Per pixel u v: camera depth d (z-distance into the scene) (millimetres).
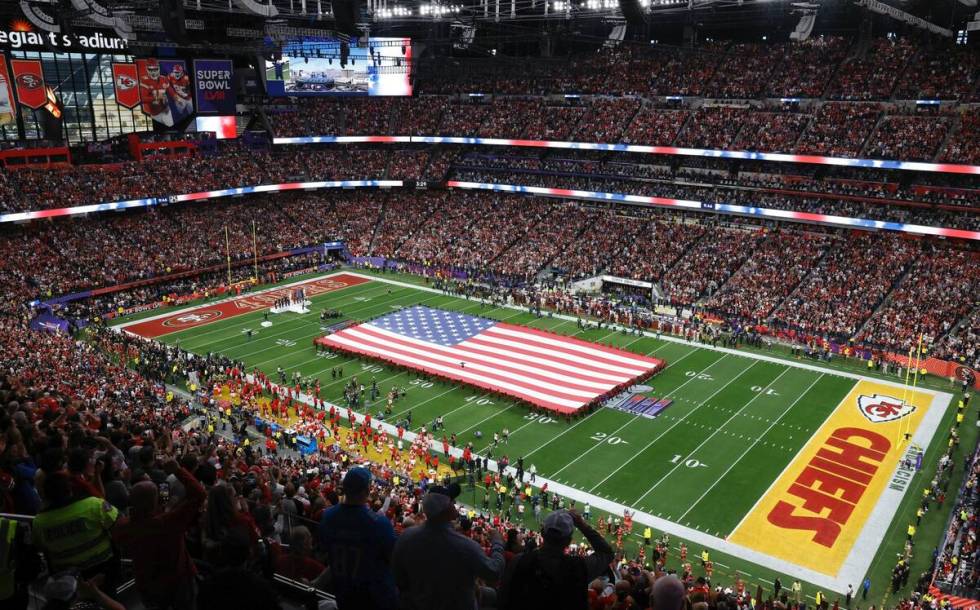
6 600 8172
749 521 40375
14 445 12391
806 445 48875
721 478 44781
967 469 45406
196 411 49938
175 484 11820
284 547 12914
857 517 40750
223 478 18734
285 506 14969
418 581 7078
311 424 49812
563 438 49969
